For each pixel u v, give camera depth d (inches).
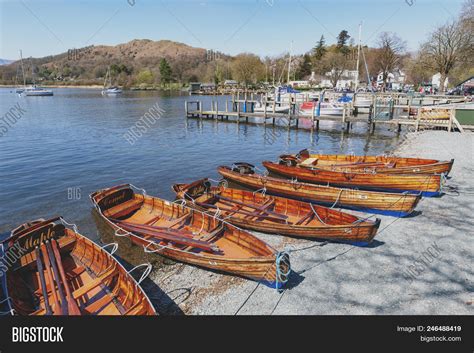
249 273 343.3
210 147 1166.3
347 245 429.1
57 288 319.6
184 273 383.9
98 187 714.2
